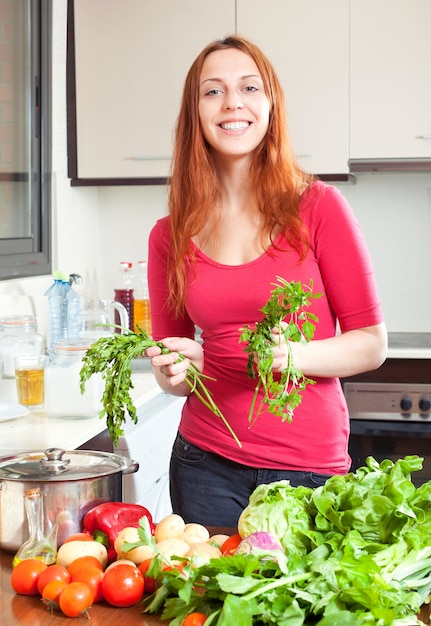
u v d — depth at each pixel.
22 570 1.38
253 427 2.00
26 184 3.34
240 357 1.99
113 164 3.74
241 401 2.01
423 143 3.52
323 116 3.56
